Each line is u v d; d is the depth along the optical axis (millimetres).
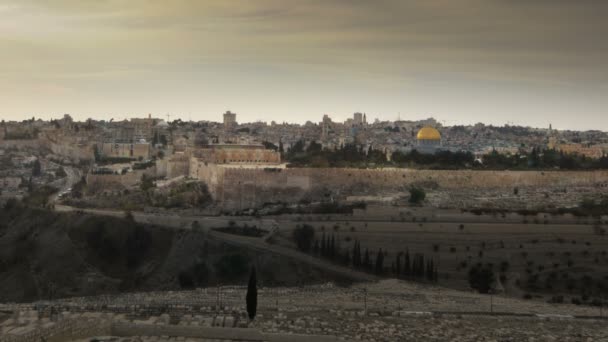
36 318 108438
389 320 126375
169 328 102375
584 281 199625
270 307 138375
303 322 120125
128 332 102500
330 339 101812
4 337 90000
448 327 122812
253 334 102062
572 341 117000
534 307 153500
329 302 150125
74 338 97812
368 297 159750
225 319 114688
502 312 140625
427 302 153875
